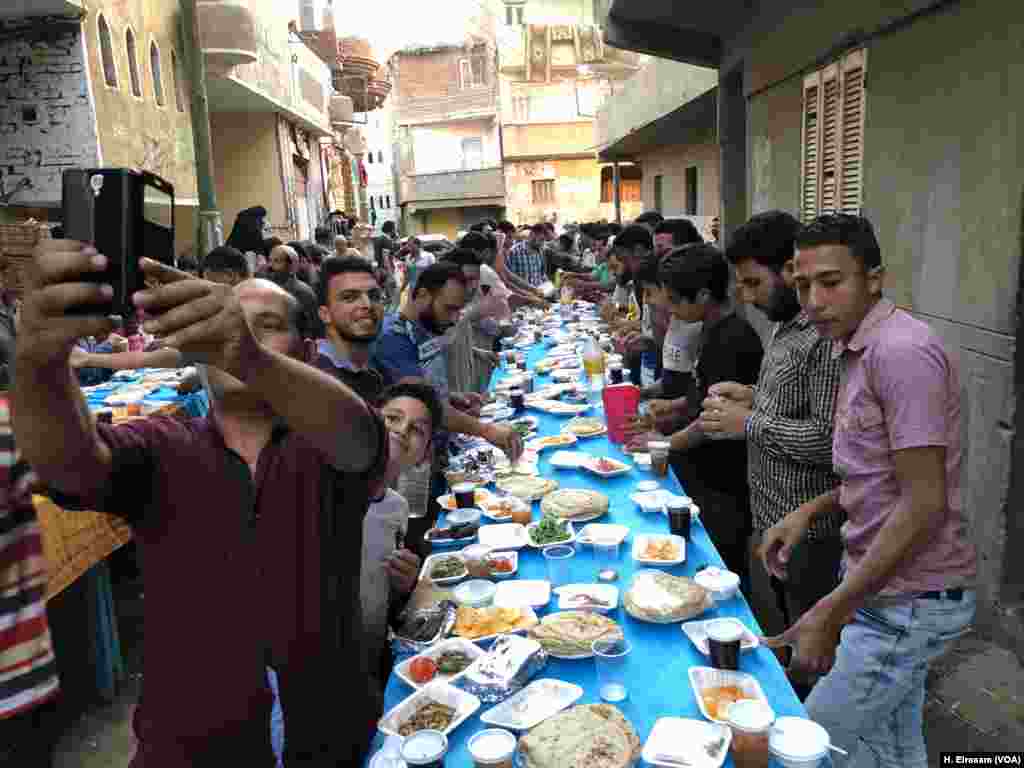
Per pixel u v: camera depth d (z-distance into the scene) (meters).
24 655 1.76
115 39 8.25
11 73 7.41
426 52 34.19
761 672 1.95
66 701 3.70
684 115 12.37
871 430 2.02
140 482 1.51
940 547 2.03
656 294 4.34
